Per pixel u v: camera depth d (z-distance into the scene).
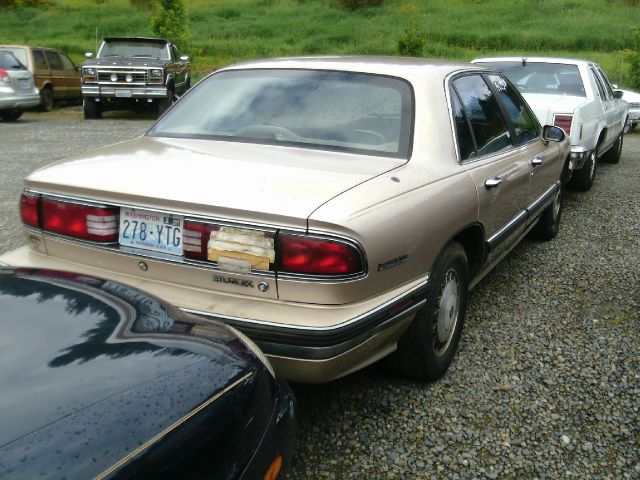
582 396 3.26
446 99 3.43
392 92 3.36
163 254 2.63
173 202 2.55
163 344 1.87
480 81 4.10
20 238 5.49
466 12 42.59
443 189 3.03
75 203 2.79
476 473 2.66
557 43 32.94
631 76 19.88
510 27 37.62
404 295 2.76
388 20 39.91
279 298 2.47
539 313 4.29
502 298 4.55
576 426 3.01
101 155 3.12
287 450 2.00
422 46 20.88
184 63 17.27
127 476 1.41
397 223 2.64
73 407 1.53
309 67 3.62
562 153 5.51
